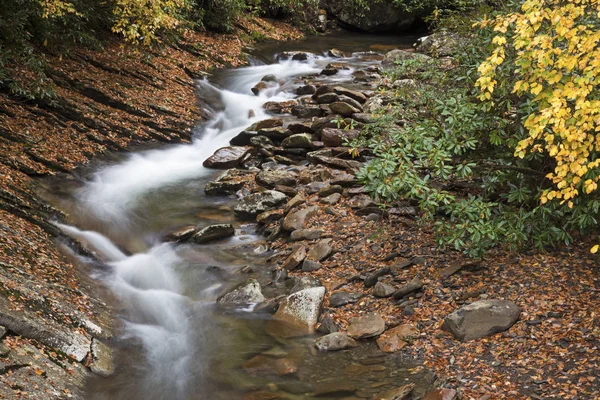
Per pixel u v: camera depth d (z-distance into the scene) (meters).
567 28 4.31
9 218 7.61
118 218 8.84
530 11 4.53
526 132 6.54
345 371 5.63
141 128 11.70
